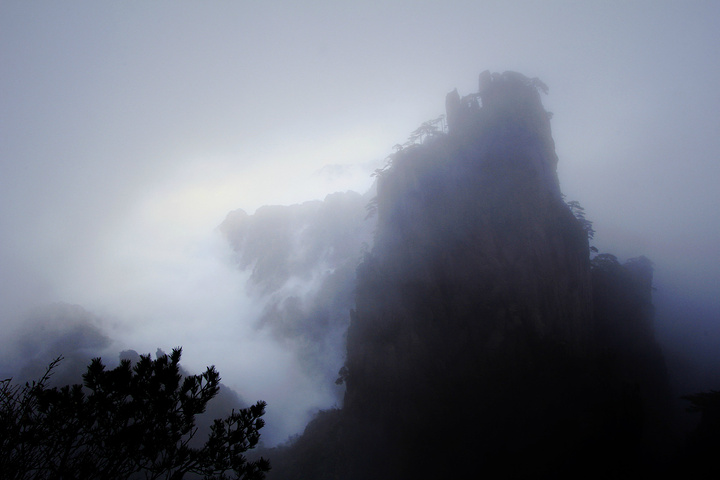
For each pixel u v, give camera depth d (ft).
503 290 267.59
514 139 318.65
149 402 38.42
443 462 232.32
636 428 212.64
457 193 309.63
